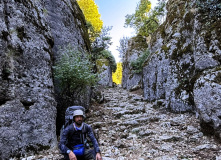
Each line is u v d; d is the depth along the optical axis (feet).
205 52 18.43
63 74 18.51
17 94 13.61
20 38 14.92
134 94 44.83
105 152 14.47
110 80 68.49
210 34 18.47
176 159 12.16
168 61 29.37
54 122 16.33
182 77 25.55
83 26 36.06
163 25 39.73
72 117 9.32
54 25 23.36
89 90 30.50
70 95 20.12
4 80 12.91
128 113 27.63
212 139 14.75
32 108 14.34
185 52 25.99
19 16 15.42
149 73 35.24
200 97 16.44
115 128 21.33
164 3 54.39
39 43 17.11
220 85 14.88
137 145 15.80
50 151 14.05
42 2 22.31
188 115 22.56
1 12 13.37
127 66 63.05
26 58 15.12
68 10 28.55
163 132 18.30
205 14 20.27
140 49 62.13
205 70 17.83
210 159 11.66
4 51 13.01
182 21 29.19
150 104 32.58
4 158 11.67
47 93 16.28
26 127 13.47
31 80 15.06
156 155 13.44
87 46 34.60
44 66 16.90
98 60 67.05
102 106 32.78
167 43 31.58
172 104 25.66
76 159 8.05
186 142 15.39
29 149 13.19
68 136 8.90
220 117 14.25
